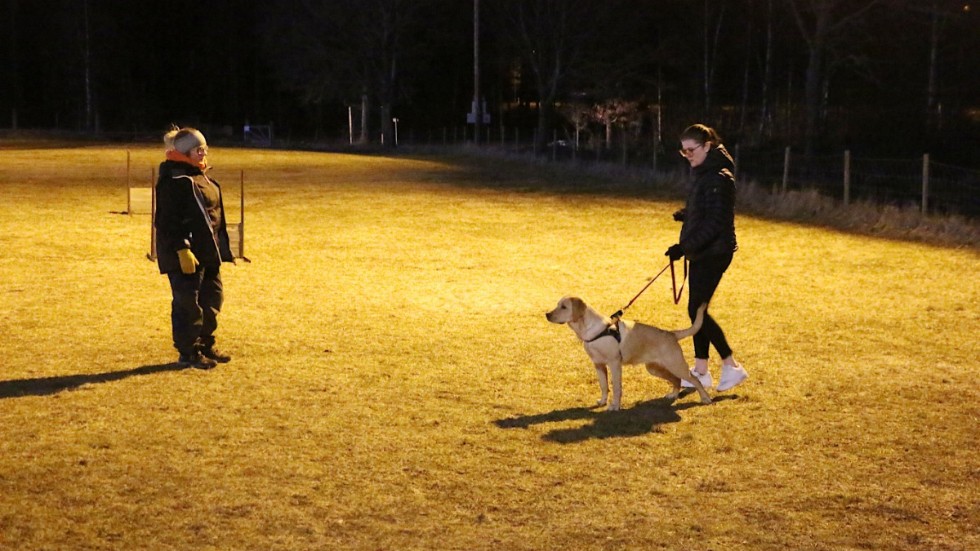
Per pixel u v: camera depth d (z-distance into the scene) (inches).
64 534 177.0
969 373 297.9
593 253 548.1
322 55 2119.8
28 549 170.9
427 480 205.6
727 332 353.4
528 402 263.4
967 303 408.2
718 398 270.4
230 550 172.1
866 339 343.0
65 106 2482.8
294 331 345.4
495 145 1969.7
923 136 1378.0
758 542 178.5
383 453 221.0
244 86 2689.5
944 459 222.4
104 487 198.4
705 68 1840.6
